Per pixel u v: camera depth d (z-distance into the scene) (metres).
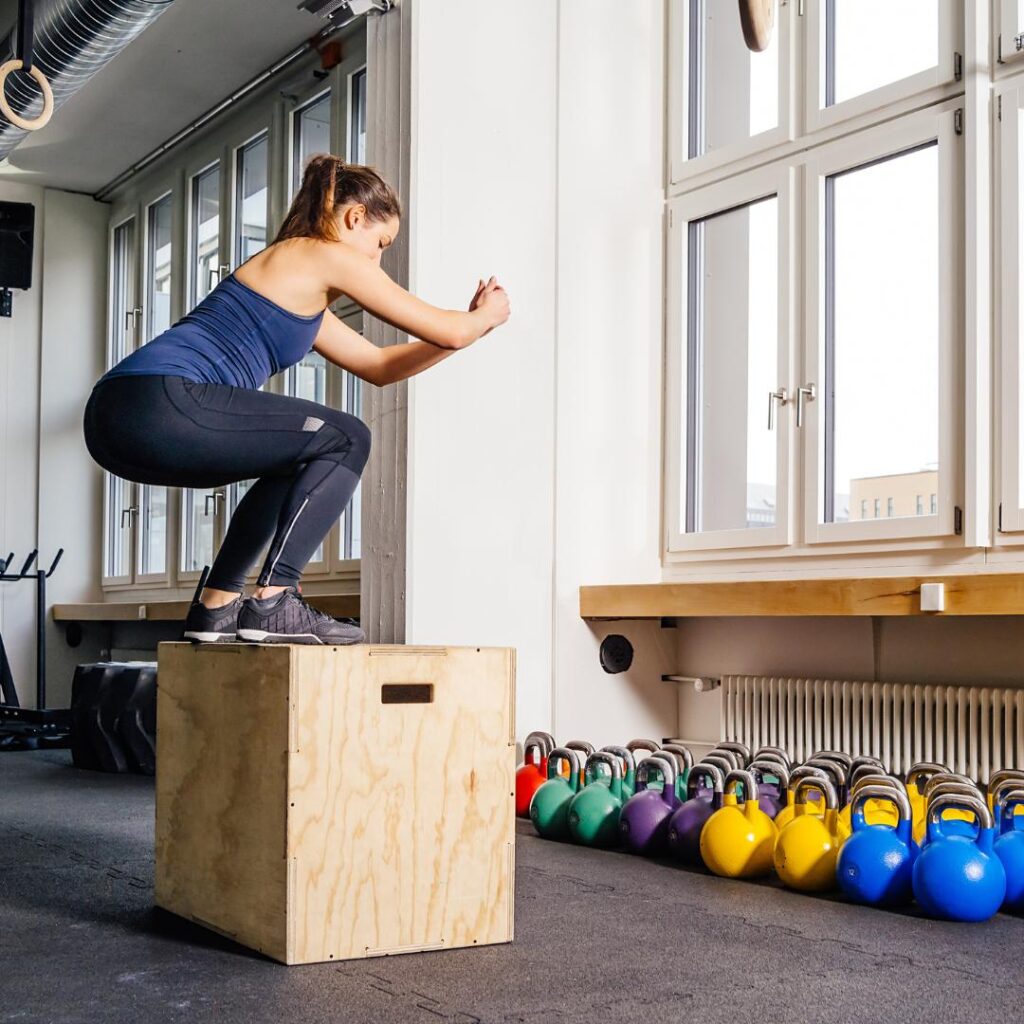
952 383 3.75
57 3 4.54
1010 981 2.00
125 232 8.27
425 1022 1.76
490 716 2.30
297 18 5.79
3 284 7.04
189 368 2.22
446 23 4.29
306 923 2.09
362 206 2.40
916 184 3.97
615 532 4.58
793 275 4.30
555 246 4.50
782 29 4.40
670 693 4.72
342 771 2.13
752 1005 1.85
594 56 4.65
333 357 2.67
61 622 7.98
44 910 2.51
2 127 5.61
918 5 3.98
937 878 2.44
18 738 6.46
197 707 2.41
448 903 2.23
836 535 4.07
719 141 4.72
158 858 2.55
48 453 7.99
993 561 3.64
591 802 3.39
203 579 5.69
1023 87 3.63
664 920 2.46
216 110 6.82
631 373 4.67
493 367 4.31
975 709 3.64
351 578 5.72
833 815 2.83
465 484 4.22
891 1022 1.77
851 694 4.02
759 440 4.45
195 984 1.96
